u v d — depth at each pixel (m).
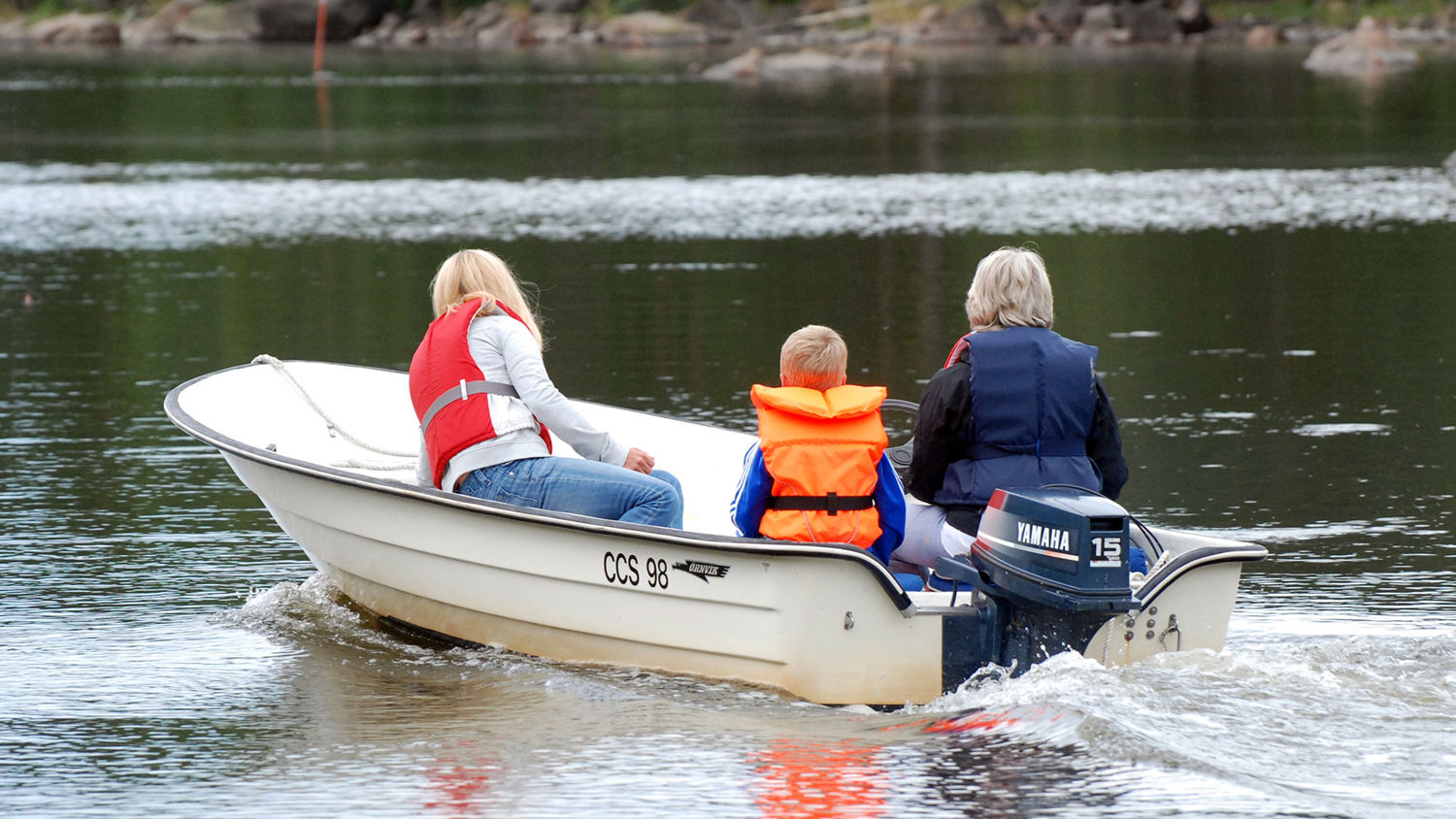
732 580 17.48
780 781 15.23
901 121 116.19
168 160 93.56
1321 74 157.62
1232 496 27.52
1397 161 86.00
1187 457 30.27
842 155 93.56
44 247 61.22
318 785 15.53
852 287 50.66
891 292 49.69
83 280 53.41
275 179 84.44
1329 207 69.25
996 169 86.12
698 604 17.84
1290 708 16.28
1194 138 100.69
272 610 21.80
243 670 19.39
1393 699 16.42
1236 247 58.56
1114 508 16.48
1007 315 18.77
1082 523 16.27
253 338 43.34
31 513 27.06
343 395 25.66
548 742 16.55
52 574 23.58
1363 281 50.75
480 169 88.31
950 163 89.00
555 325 44.62
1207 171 83.56
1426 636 19.72
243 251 60.03
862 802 14.69
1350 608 21.36
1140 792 14.55
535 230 65.06
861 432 17.94
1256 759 15.12
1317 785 14.56
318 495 20.69
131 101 140.38
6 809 15.08
